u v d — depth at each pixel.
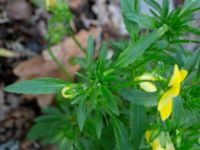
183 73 0.28
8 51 0.58
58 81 0.32
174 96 0.28
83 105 0.31
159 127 0.30
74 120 0.44
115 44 0.37
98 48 0.61
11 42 0.59
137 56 0.31
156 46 0.32
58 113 0.48
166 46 0.32
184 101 0.32
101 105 0.32
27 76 0.57
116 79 0.31
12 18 0.60
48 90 0.32
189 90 0.31
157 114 0.31
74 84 0.31
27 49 0.59
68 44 0.58
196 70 0.33
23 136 0.56
